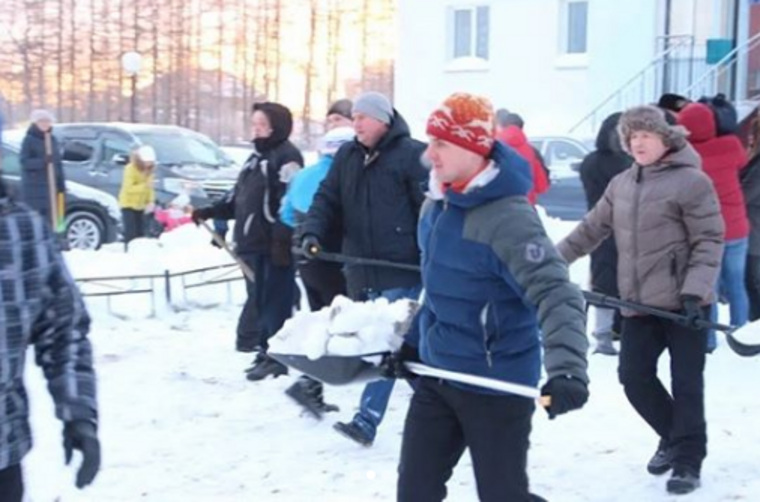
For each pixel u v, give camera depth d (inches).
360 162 268.2
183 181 706.2
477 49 1047.0
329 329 181.0
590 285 354.0
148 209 630.5
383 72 2080.5
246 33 2174.0
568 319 153.6
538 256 155.9
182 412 294.7
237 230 331.0
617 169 343.0
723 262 349.7
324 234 272.1
